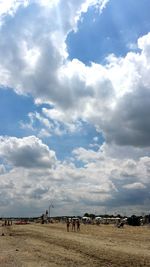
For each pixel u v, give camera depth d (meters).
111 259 29.38
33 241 50.41
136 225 121.50
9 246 42.72
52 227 111.25
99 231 82.25
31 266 26.19
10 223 151.75
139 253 33.28
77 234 68.50
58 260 29.22
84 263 27.50
